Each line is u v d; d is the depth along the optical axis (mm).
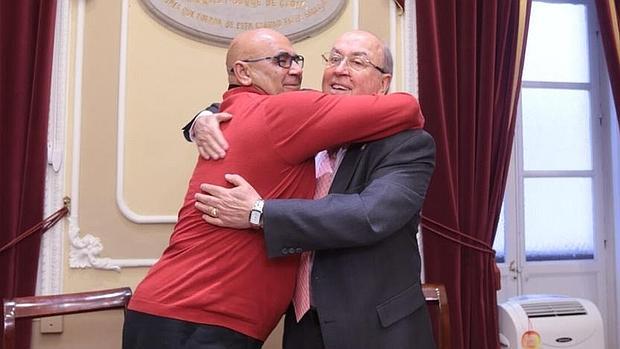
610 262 2865
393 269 1441
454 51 2354
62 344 2092
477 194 2367
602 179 2885
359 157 1462
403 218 1383
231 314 1327
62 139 2105
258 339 1402
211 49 2232
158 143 2186
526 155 2826
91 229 2123
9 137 2027
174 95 2201
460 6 2395
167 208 2182
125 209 2139
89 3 2154
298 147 1379
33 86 2051
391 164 1417
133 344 1352
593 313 2383
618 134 2830
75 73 2131
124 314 1954
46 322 2066
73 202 2109
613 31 2549
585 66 2910
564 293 2826
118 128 2148
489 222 2396
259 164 1383
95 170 2135
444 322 1952
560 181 2855
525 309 2357
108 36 2162
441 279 2295
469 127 2355
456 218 2305
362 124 1378
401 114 1409
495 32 2398
